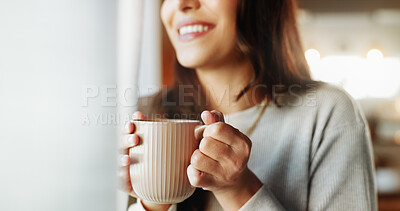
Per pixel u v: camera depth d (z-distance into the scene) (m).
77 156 0.52
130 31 1.22
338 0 4.15
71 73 0.53
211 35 0.68
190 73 0.83
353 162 0.65
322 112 0.69
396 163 3.17
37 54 0.50
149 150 0.45
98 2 0.55
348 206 0.62
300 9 4.46
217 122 0.46
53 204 0.50
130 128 0.46
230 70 0.74
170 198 0.47
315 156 0.67
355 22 5.35
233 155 0.46
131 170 0.47
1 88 0.49
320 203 0.64
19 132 0.49
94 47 0.55
